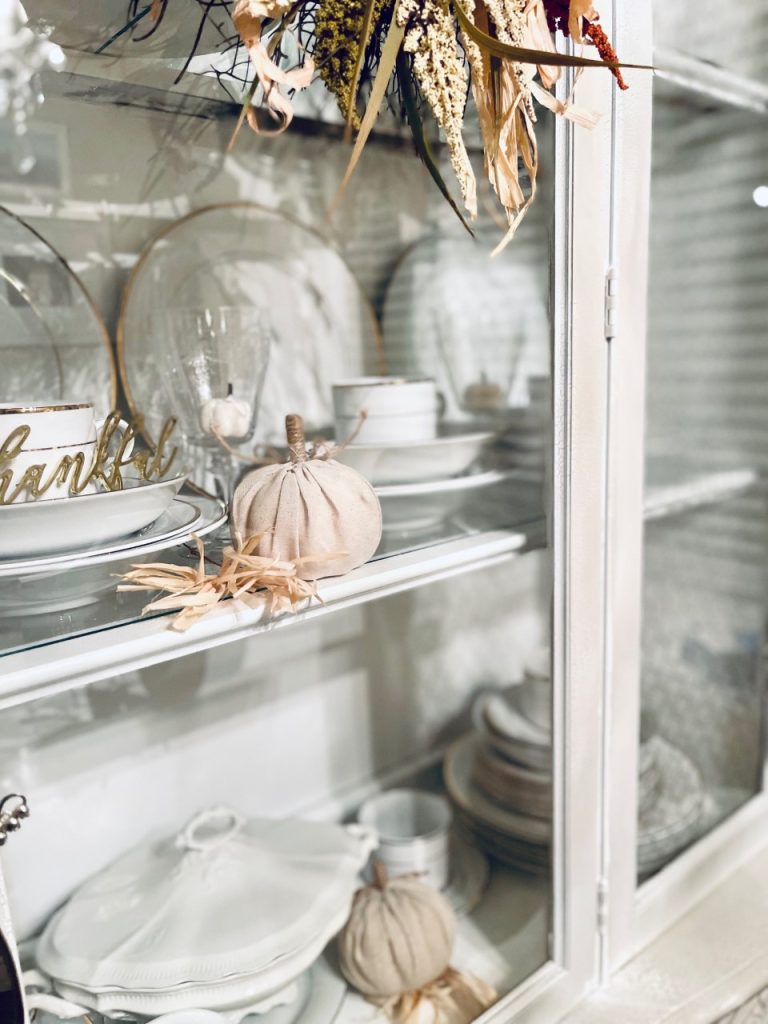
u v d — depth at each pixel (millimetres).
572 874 642
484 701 899
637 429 626
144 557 482
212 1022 538
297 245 740
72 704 659
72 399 595
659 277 696
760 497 874
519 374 779
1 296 557
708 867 798
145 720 707
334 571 479
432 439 668
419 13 440
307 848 675
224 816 680
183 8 530
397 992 627
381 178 802
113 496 397
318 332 764
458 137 458
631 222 583
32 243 570
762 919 759
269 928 578
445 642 953
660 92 651
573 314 556
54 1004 519
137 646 404
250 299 708
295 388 750
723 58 705
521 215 493
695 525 802
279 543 461
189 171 667
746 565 863
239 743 780
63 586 445
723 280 765
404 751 935
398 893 676
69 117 593
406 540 595
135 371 631
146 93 576
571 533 589
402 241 832
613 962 690
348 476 486
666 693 802
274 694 801
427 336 836
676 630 803
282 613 463
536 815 785
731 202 752
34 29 531
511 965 667
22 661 379
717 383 785
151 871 637
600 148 548
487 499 688
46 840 654
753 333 814
